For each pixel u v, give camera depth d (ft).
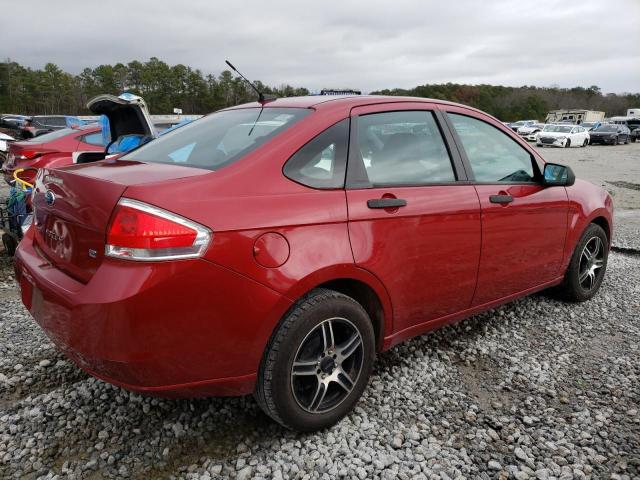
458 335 12.51
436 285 9.86
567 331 12.87
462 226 10.08
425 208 9.41
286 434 8.48
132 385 6.98
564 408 9.41
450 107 10.98
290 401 7.92
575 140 110.93
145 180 7.25
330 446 8.20
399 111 9.95
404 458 7.97
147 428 8.54
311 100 9.73
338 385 8.59
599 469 7.78
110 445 8.09
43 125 71.77
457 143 10.66
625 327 13.20
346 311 8.30
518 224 11.43
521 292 12.32
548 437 8.54
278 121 8.93
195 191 7.13
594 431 8.72
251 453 7.99
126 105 21.02
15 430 8.38
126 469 7.57
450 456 8.02
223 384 7.48
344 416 8.92
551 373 10.71
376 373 10.57
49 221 8.33
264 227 7.36
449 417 9.08
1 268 16.99
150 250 6.61
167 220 6.70
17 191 17.03
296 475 7.54
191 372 7.15
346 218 8.27
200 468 7.64
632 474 7.68
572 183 11.85
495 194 10.90
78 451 7.95
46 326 7.72
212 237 6.93
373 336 8.88
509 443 8.41
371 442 8.31
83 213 7.25
